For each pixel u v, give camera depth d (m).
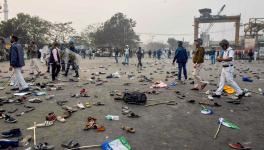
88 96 9.16
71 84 11.93
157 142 5.17
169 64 28.67
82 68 21.12
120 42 87.00
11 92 9.77
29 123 6.17
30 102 8.16
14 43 9.69
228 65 8.91
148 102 8.41
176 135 5.57
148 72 18.16
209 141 5.28
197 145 5.07
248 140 5.38
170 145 5.04
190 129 5.95
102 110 7.39
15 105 7.81
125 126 6.04
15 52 9.52
